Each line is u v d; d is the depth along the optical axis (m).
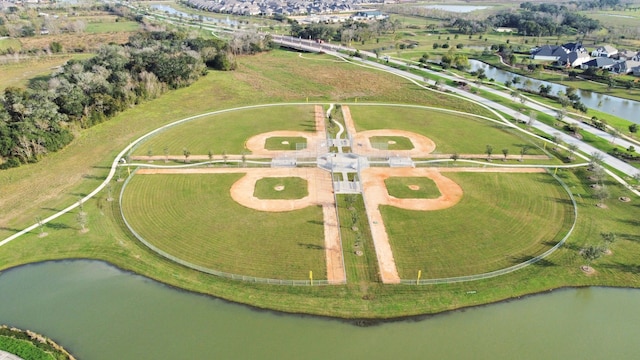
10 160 97.25
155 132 118.12
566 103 141.62
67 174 95.38
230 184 91.50
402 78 173.00
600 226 78.75
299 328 58.25
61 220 79.12
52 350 54.16
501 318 60.47
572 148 103.06
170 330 57.84
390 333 57.81
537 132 121.00
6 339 55.41
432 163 101.75
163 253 70.62
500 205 84.56
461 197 87.19
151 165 99.44
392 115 134.62
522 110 138.75
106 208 82.69
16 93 116.62
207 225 77.75
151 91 142.00
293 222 78.56
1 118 102.94
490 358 54.69
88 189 89.44
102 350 54.97
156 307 61.38
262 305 61.44
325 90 157.88
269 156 104.81
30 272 67.62
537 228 77.81
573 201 85.94
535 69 195.62
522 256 70.81
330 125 124.56
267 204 84.25
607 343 57.41
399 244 72.94
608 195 84.50
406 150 108.88
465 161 102.75
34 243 73.19
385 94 154.12
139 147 108.88
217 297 62.81
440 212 82.00
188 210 82.19
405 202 85.25
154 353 54.53
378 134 119.00
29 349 53.97
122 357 54.03
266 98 148.88
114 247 72.50
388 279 65.50
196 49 185.50
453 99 148.12
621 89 171.00
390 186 91.12
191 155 104.81
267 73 178.38
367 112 137.00
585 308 62.56
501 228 77.56
